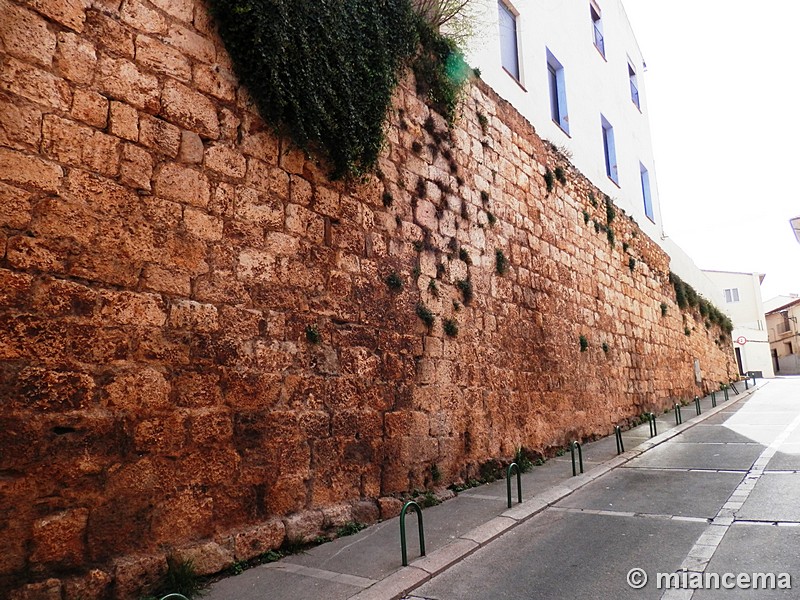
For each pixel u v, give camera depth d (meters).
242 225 5.74
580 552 5.75
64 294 4.32
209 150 5.52
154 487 4.72
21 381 4.04
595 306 14.07
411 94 8.72
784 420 14.67
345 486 6.50
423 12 9.12
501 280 10.26
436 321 8.41
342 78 6.93
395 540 6.08
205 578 4.93
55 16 4.50
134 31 5.04
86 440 4.35
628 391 15.22
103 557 4.34
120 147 4.81
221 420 5.30
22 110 4.24
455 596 4.82
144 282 4.85
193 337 5.16
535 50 13.87
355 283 7.05
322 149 6.77
